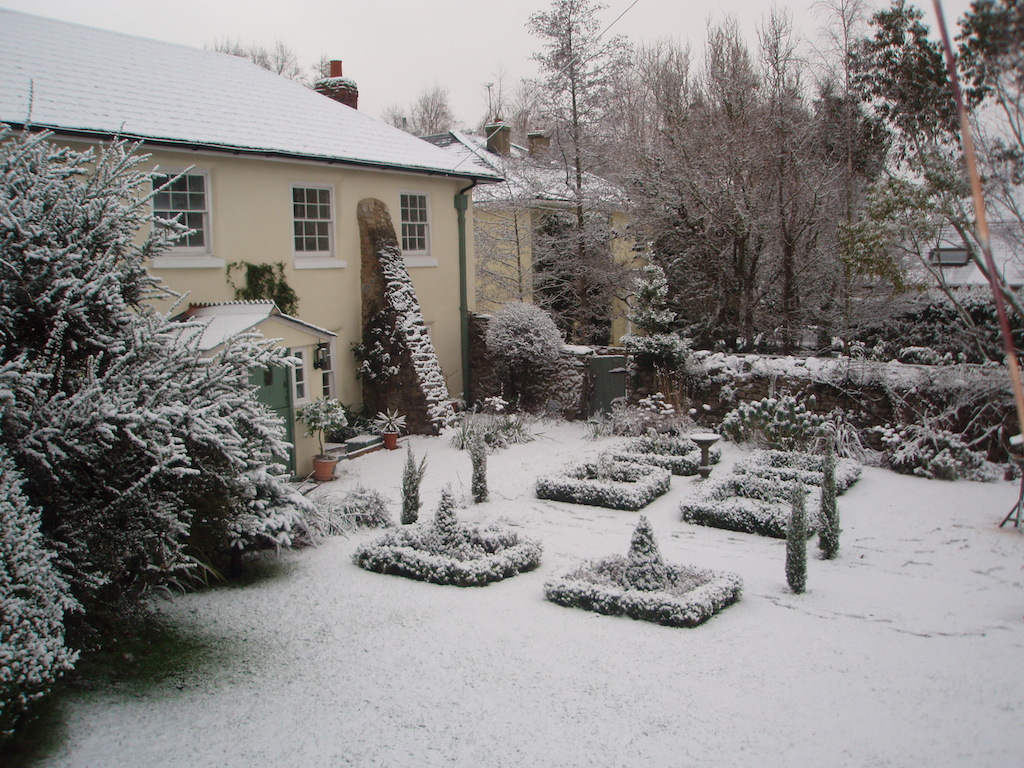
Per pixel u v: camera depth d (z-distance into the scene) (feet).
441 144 85.05
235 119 46.32
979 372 39.32
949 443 39.19
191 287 42.73
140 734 16.88
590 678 19.24
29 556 16.28
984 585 25.41
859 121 54.34
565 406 57.06
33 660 15.07
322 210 50.72
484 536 28.09
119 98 41.45
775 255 58.44
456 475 41.91
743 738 16.46
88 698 18.30
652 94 73.82
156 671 19.81
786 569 25.02
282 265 47.55
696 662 19.97
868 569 27.27
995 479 37.81
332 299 51.06
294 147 46.62
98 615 19.95
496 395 60.59
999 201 22.12
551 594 24.13
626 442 46.32
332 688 18.95
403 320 51.72
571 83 69.05
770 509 31.99
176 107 43.80
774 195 56.65
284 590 25.40
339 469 44.11
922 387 41.29
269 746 16.49
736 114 59.41
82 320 20.34
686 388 51.83
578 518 34.14
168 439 19.15
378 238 52.60
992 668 19.13
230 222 44.62
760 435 45.80
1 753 15.78
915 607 23.50
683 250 63.52
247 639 21.74
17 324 20.30
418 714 17.71
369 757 16.07
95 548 19.31
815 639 21.22
